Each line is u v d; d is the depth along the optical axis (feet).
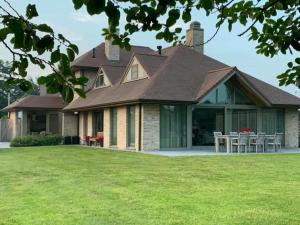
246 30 16.17
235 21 16.29
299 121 101.86
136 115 82.23
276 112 92.89
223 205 28.71
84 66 117.80
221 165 53.98
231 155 69.97
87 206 28.40
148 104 80.84
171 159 62.44
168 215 25.76
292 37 15.35
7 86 10.64
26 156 69.56
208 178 41.78
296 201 30.04
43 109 119.34
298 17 15.52
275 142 80.53
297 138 94.58
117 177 42.57
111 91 97.76
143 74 90.38
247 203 29.37
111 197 31.55
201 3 12.92
